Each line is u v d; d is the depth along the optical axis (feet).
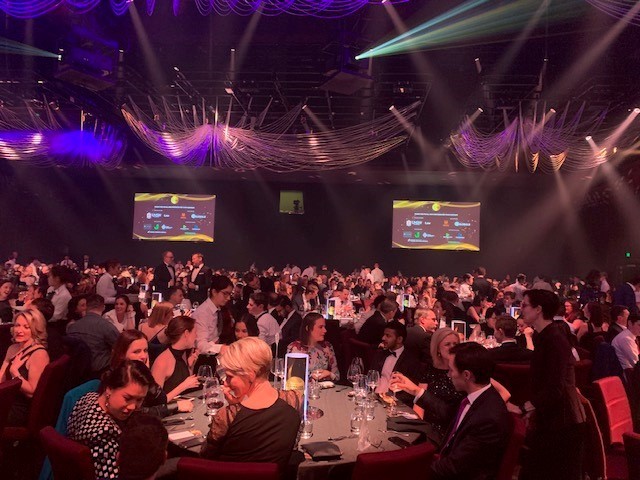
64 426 10.66
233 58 37.81
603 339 22.16
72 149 59.88
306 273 66.85
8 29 33.99
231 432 8.92
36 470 14.42
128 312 24.40
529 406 12.91
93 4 30.50
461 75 41.73
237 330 19.57
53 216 77.71
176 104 47.26
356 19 32.17
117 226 78.64
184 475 7.79
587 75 38.45
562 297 55.31
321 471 9.75
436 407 13.23
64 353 17.70
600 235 67.26
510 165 57.57
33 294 26.71
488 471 9.86
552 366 12.48
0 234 73.31
